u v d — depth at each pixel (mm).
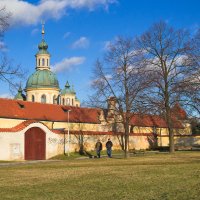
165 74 51094
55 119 65188
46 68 107750
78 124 67562
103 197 13359
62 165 31594
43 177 20656
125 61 47281
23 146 48969
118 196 13469
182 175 19391
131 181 17531
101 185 16516
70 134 56312
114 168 25609
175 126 62375
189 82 50656
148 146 71062
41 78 105188
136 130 72438
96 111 71938
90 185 16609
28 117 62094
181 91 50469
